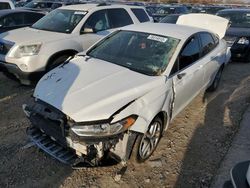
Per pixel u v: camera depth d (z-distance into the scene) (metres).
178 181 3.64
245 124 5.14
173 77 4.15
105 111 3.22
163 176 3.71
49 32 6.64
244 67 9.18
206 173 3.81
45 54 6.03
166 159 4.04
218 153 4.27
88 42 6.82
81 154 3.36
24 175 3.58
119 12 7.73
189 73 4.57
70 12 7.23
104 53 4.63
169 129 4.84
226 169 3.86
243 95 6.56
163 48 4.43
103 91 3.49
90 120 3.15
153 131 3.88
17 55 5.90
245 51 9.46
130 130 3.32
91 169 3.74
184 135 4.70
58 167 3.75
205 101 6.14
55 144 3.65
